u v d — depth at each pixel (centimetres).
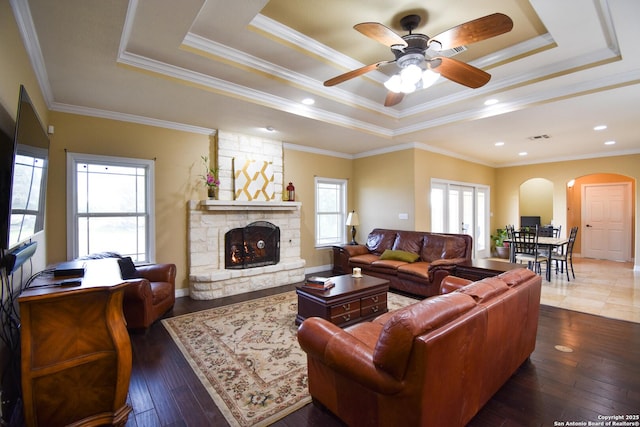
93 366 173
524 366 242
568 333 304
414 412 134
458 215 691
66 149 356
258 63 304
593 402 196
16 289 207
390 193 600
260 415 187
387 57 317
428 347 129
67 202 356
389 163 602
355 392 162
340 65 321
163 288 346
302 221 589
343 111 427
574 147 609
